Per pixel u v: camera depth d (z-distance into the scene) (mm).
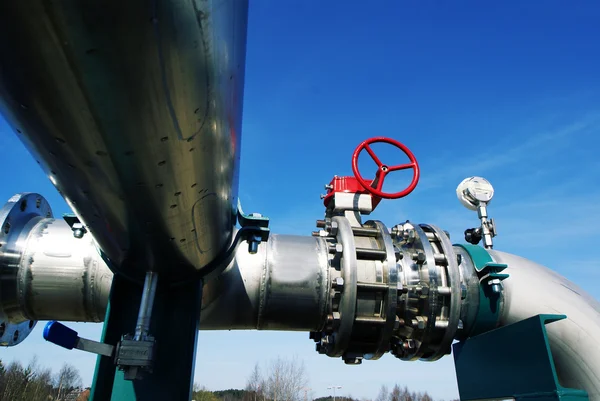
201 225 2328
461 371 3590
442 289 3312
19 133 1562
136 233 2217
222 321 3539
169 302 2887
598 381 3283
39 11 997
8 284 3254
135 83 1233
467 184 4281
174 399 2689
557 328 3475
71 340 2201
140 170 1663
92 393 2635
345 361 3549
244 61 1689
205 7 1152
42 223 3506
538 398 2758
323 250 3568
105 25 1047
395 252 3463
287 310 3445
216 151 1799
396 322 3281
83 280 3301
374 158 4152
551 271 3904
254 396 37562
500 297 3594
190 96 1368
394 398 58281
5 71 1202
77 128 1420
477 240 4230
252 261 3426
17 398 40656
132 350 2350
